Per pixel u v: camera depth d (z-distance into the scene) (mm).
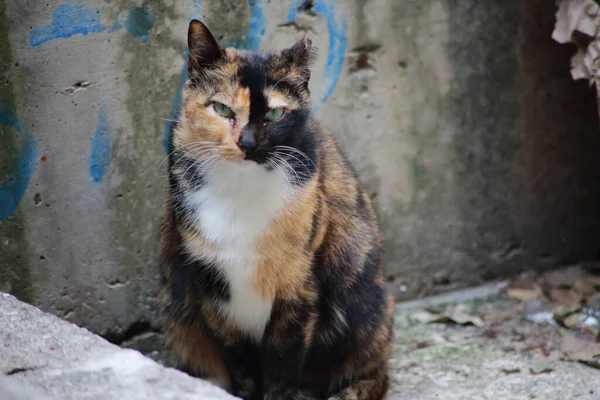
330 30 5344
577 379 4980
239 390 4801
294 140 4047
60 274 5023
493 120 5906
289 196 4039
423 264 6086
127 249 5176
